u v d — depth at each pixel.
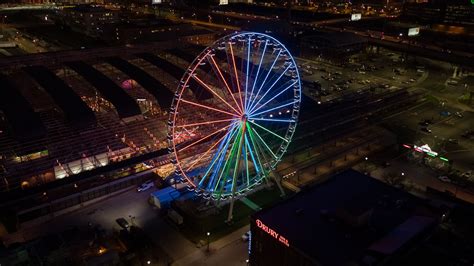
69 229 69.50
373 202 55.66
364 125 113.50
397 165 96.62
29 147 86.94
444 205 55.88
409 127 120.00
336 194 59.00
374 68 183.38
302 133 101.88
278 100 119.06
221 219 74.69
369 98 136.50
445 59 168.88
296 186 86.00
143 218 76.19
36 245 64.88
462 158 102.00
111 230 72.31
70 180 79.75
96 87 105.94
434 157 99.94
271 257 52.81
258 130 100.38
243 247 68.88
